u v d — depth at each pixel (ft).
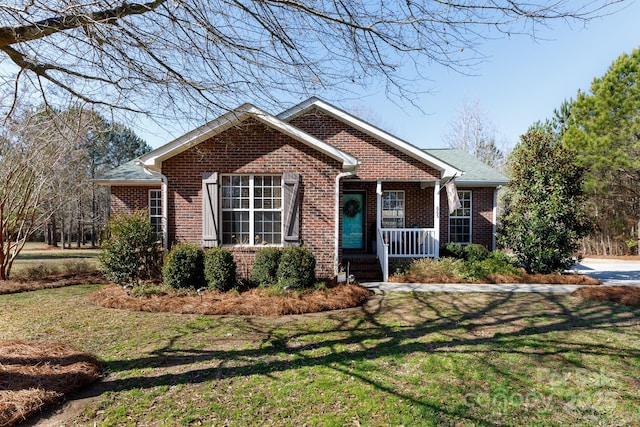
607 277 38.52
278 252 28.58
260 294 26.08
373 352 16.33
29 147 33.06
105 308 24.12
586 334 18.67
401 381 13.37
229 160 30.68
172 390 12.80
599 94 59.00
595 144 57.47
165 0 12.23
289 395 12.36
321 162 30.81
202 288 27.02
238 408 11.58
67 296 28.17
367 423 10.68
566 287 31.73
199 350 16.67
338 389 12.74
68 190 47.47
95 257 64.75
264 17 13.21
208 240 30.14
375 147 39.32
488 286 32.14
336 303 24.43
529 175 38.65
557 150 37.88
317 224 30.81
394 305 25.31
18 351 15.38
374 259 38.22
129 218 30.17
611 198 62.59
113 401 12.07
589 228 36.27
